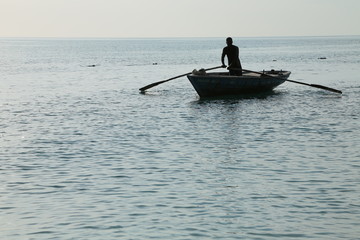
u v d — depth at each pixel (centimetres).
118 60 11100
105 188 1498
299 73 6444
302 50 17638
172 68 8012
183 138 2241
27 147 2083
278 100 3578
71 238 1136
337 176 1599
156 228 1188
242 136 2272
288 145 2073
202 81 3566
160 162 1808
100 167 1747
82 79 5859
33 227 1201
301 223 1209
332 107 3191
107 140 2212
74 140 2222
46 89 4662
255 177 1600
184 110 3123
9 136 2331
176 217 1255
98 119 2820
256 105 3316
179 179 1584
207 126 2544
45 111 3170
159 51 18212
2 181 1584
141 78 5969
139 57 12744
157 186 1512
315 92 4134
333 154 1903
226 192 1448
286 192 1442
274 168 1705
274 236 1137
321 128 2452
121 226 1202
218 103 3441
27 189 1497
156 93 4203
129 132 2402
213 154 1923
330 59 10419
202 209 1310
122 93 4222
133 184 1536
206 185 1518
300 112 2989
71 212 1297
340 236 1134
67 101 3697
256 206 1329
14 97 4000
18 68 8219
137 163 1795
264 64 9019
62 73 6962
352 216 1251
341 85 4753
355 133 2320
